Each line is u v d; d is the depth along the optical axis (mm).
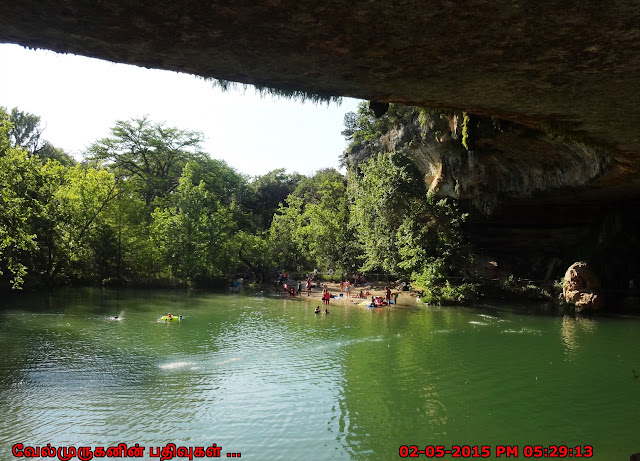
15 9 4410
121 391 12531
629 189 24203
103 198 39531
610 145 12453
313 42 5285
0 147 23297
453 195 33031
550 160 24516
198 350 17344
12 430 10016
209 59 5770
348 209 48438
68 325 21328
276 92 7465
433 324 23375
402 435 10078
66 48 5371
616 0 4406
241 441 9672
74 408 11266
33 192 31547
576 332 21281
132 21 4691
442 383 13633
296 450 9328
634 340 19578
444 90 7281
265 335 20406
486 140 24922
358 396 12430
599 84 7062
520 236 35906
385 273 42156
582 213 32625
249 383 13438
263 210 73250
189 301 32156
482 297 32156
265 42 5281
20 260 30078
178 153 55688
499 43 5406
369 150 48781
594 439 9922
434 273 31719
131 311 26250
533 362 15969
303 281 46812
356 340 19453
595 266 29938
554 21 4844
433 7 4516
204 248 42156
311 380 13812
